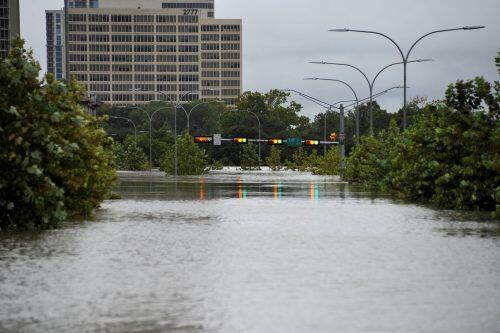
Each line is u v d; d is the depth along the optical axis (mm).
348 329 19094
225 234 42469
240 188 105875
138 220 52062
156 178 156875
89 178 55094
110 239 39844
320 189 102188
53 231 44375
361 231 44156
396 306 21891
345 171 141250
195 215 56469
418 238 40156
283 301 22703
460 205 62375
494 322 19797
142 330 19078
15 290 24562
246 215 56406
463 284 25547
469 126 65250
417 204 69562
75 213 56625
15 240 39375
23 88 46188
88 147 54406
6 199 44781
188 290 24578
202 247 36219
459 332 18750
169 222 50469
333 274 27812
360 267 29547
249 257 32594
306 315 20734
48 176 48875
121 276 27438
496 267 29391
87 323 19875
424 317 20406
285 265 30141
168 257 32625
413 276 27250
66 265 30219
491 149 59281
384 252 34188
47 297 23391
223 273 28125
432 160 70000
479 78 62250
